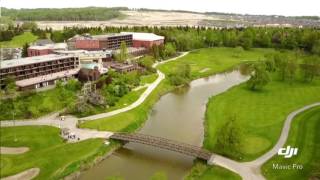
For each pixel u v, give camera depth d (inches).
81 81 6914.4
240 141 3895.2
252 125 4800.7
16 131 4439.0
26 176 3425.2
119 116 5073.8
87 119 4921.3
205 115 5369.1
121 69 7529.5
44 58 7076.8
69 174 3528.5
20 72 6402.6
